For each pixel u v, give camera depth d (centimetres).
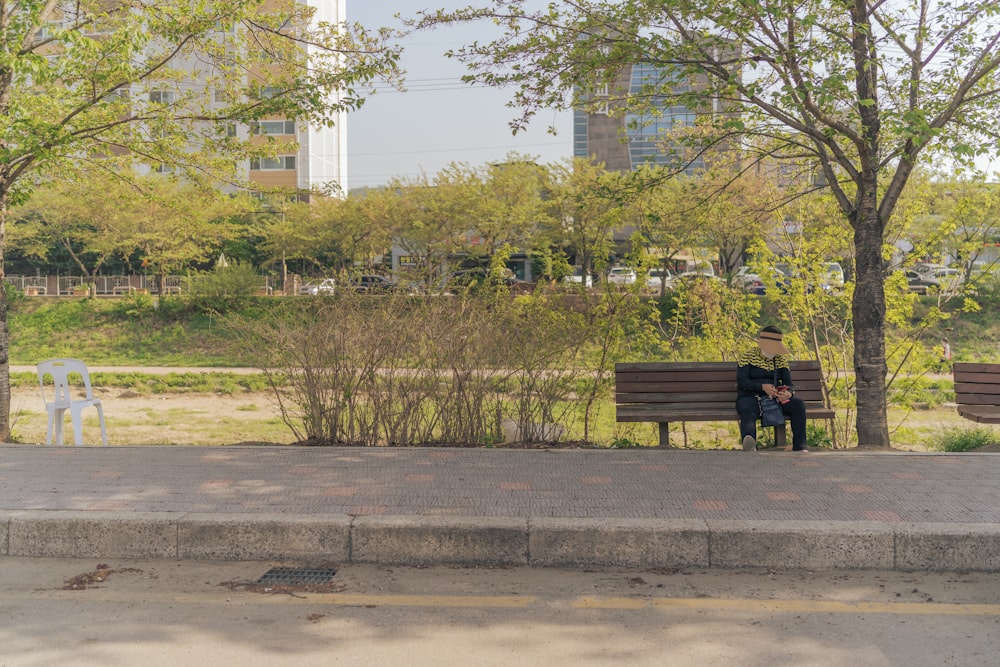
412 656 399
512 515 562
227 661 393
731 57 905
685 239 1259
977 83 923
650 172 1009
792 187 1212
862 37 870
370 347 873
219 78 1145
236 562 544
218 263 3722
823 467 722
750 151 1071
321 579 511
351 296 923
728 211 1195
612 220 1029
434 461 751
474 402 876
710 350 1148
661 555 530
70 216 4094
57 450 810
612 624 437
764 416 813
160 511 575
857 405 930
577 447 848
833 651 402
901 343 1170
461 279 960
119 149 1199
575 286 977
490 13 886
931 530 523
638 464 737
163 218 3441
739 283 1284
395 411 878
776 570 523
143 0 1042
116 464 739
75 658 396
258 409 1931
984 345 2762
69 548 556
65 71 948
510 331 892
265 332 910
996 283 2909
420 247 3644
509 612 454
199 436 1457
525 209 3331
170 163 1131
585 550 533
